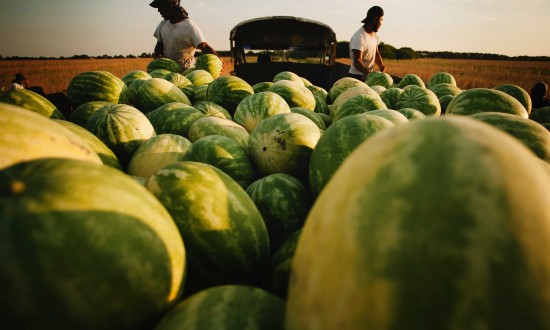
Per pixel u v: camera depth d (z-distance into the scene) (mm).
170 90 4344
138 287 1026
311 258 769
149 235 1076
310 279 752
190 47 7672
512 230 598
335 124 2180
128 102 4625
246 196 1735
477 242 598
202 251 1476
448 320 596
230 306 1151
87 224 927
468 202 615
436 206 629
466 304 589
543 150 2121
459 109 3570
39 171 980
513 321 581
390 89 4824
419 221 632
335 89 5367
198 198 1513
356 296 657
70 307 898
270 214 2100
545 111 3641
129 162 2832
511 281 584
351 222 699
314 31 8656
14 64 48156
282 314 1197
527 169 652
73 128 2348
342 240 700
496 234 597
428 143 699
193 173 1599
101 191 1006
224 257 1511
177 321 1095
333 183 829
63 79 28547
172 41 7531
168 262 1138
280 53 9836
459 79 29359
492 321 581
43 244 859
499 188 618
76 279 891
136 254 1017
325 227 757
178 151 2691
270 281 1594
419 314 608
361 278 655
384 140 774
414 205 643
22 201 882
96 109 3500
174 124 3539
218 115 4000
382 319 631
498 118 2352
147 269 1049
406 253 626
